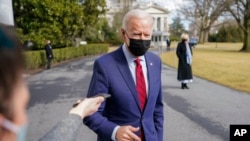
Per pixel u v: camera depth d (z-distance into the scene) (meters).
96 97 1.42
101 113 2.03
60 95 10.27
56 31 21.69
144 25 2.05
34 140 5.50
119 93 2.05
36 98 9.62
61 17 24.58
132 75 2.11
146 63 2.19
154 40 52.28
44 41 21.20
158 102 2.33
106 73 2.06
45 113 7.57
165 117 7.07
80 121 1.17
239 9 43.41
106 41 68.88
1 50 0.57
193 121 6.73
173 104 8.52
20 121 0.60
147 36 2.07
